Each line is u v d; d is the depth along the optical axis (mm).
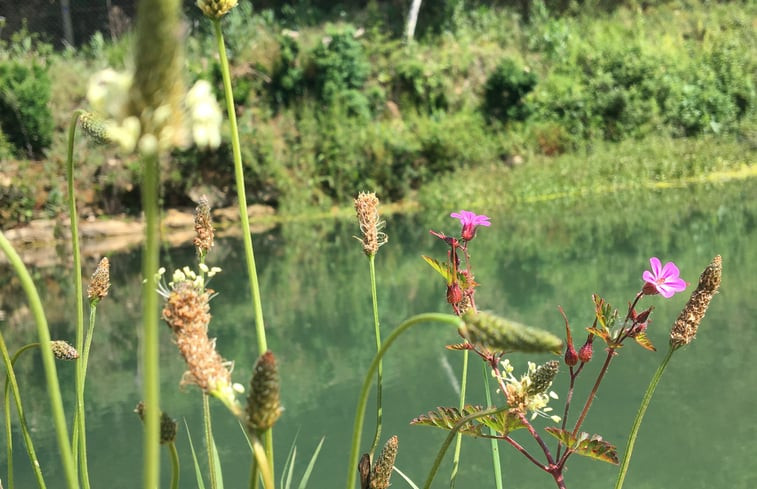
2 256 13164
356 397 5453
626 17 24203
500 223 13250
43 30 22594
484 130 19703
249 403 1042
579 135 19766
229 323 7629
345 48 19406
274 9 23766
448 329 7117
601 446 1769
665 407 4828
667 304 7125
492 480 4082
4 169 15188
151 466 738
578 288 7910
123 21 19469
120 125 692
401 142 18000
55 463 4648
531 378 1795
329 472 4281
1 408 5633
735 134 20453
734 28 23984
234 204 16766
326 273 10000
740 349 5781
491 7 24250
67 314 8539
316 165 17781
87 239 14844
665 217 12266
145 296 719
